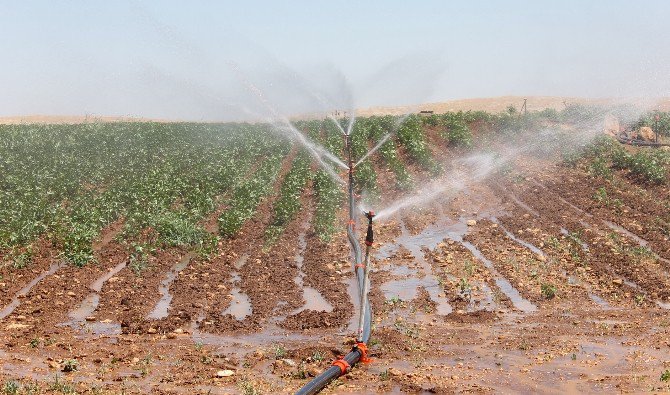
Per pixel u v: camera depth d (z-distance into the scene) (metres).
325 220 27.91
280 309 17.77
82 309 17.58
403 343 14.52
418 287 19.92
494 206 31.97
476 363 13.12
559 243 24.56
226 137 53.81
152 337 15.13
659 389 11.18
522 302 18.47
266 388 11.35
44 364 12.49
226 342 14.88
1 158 40.06
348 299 18.64
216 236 25.53
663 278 20.03
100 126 57.03
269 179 38.28
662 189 32.84
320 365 12.81
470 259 22.84
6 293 18.55
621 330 15.45
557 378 12.05
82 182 35.75
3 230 24.14
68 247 22.47
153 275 21.02
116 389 11.12
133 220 26.69
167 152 46.09
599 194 31.62
